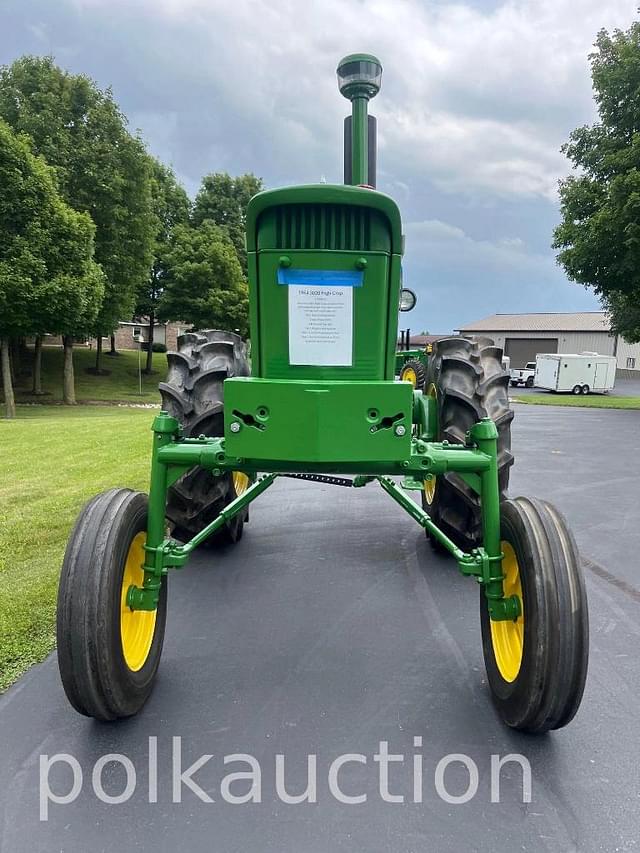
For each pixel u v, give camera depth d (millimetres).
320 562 4312
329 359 2568
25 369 29203
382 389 2320
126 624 2598
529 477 7531
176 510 3957
